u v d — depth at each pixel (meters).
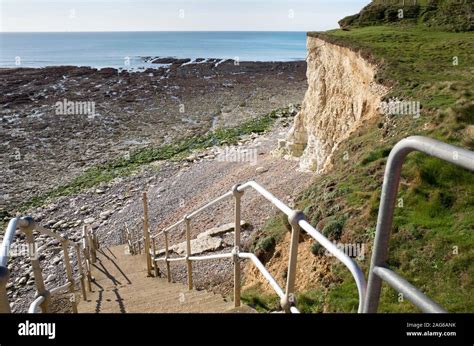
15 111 51.50
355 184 11.51
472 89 14.66
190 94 65.06
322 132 23.78
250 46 194.75
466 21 35.97
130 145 39.59
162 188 28.34
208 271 14.92
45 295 4.46
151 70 89.25
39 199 27.41
